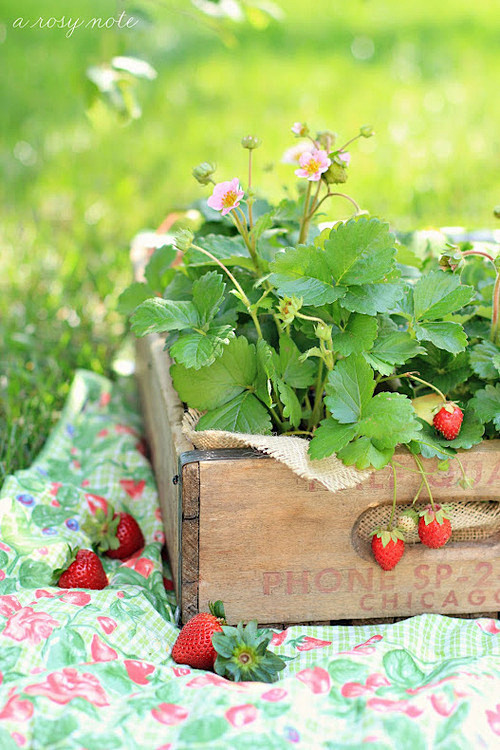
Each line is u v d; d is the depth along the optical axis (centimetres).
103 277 302
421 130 509
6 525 165
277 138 492
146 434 218
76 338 273
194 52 689
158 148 480
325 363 148
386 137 495
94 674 122
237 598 146
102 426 211
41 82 591
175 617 151
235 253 167
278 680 131
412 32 750
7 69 614
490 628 147
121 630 137
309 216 161
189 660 135
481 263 187
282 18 234
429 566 149
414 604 151
